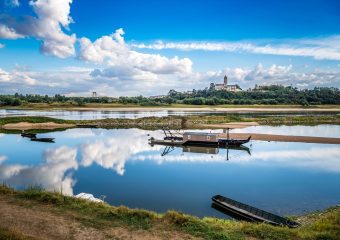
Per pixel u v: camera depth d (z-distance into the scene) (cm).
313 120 11288
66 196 2181
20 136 7019
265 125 10081
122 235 1614
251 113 14838
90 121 10062
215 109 18238
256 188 3141
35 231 1588
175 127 9444
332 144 6159
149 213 1905
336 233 1741
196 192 2972
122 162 4362
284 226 1947
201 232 1692
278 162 4500
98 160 4428
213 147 6097
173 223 1795
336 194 2941
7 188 2288
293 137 7044
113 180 3369
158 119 10450
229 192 2994
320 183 3334
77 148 5400
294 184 3294
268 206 2611
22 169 3750
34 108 18012
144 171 3822
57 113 14450
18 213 1830
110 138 6856
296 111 16600
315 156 4947
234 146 6153
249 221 2209
